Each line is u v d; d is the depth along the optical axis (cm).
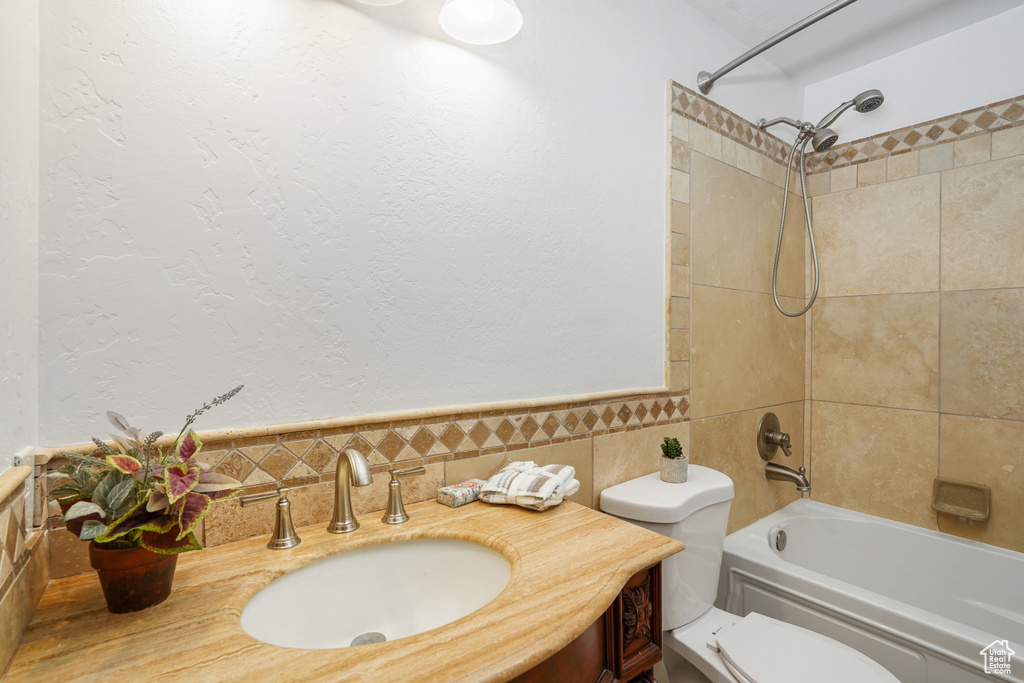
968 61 185
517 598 69
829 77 223
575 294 138
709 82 176
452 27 107
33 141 68
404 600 90
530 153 128
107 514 59
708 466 178
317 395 94
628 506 131
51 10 71
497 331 121
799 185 226
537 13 130
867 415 211
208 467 68
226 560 80
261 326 88
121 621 63
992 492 179
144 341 78
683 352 168
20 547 61
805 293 229
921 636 126
